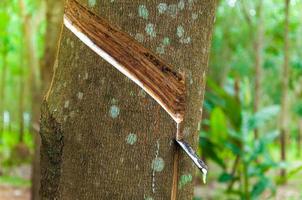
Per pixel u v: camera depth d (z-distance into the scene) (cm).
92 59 106
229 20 957
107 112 105
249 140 392
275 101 1341
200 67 111
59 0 381
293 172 379
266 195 592
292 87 1060
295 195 609
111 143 105
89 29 107
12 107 1745
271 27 961
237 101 396
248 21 811
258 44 803
